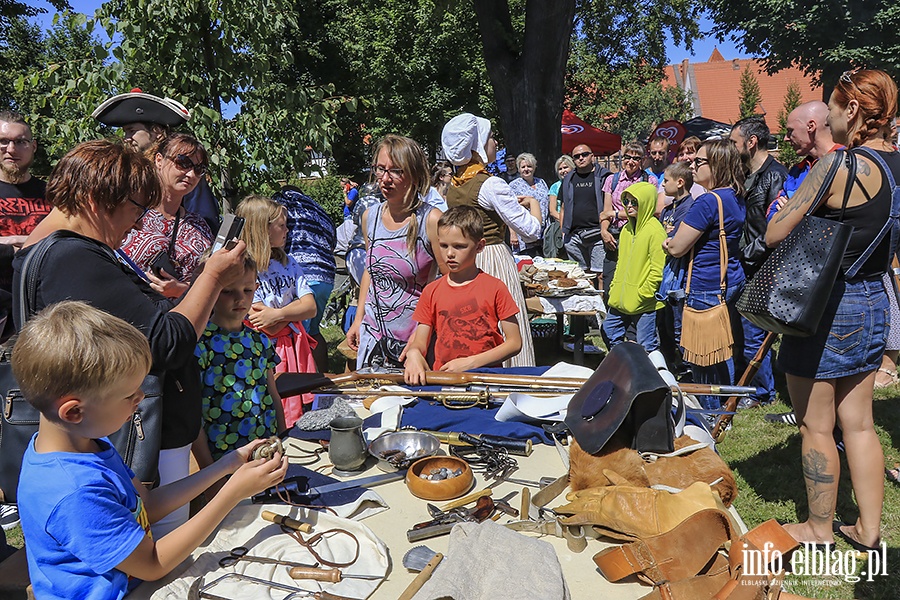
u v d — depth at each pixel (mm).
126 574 1453
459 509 1864
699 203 4125
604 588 1571
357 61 23656
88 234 1758
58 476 1377
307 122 5316
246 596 1506
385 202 3449
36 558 1396
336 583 1557
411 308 3320
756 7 24156
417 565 1613
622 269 5191
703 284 4195
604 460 1889
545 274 5914
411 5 22531
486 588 1479
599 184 7484
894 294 3117
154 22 4824
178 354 1696
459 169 3914
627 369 1954
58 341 1324
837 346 2557
